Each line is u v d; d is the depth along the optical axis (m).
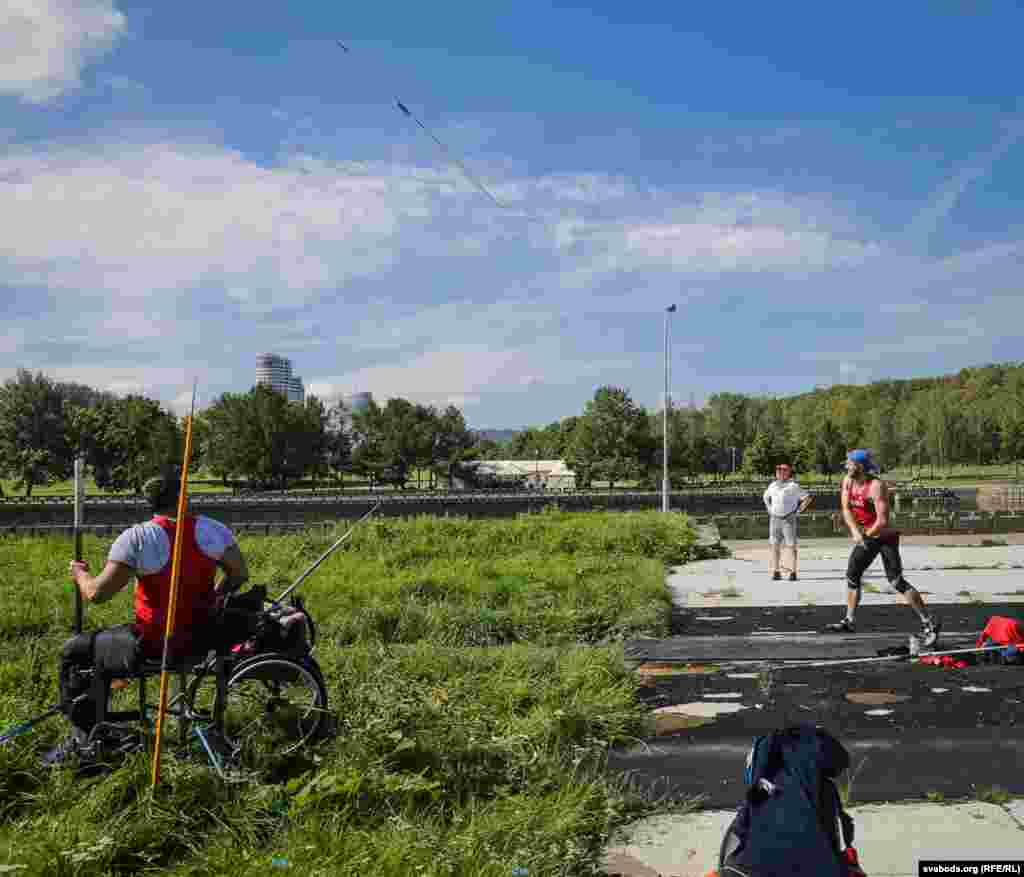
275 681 4.70
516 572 12.45
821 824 2.32
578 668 6.62
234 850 3.57
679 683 6.96
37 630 9.29
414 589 10.70
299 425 110.12
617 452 102.44
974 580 12.30
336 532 16.34
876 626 9.15
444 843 3.63
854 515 8.43
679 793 4.54
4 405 95.50
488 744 4.92
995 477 134.00
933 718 5.77
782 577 13.28
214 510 53.97
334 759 4.41
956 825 4.01
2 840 3.64
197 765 4.27
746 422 132.62
